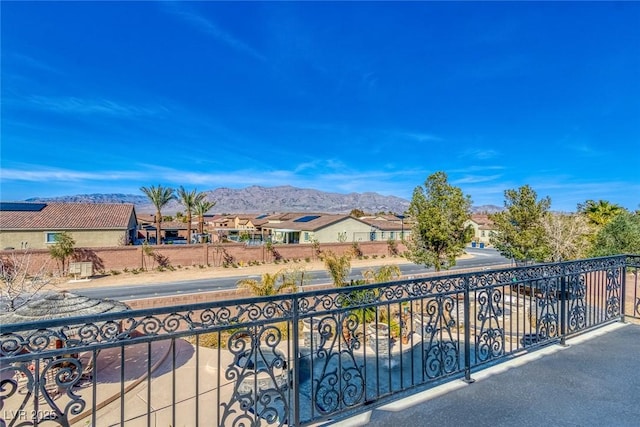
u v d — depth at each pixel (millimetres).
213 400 5582
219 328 2238
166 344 8555
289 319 2543
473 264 28281
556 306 4461
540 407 2891
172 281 20359
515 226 16891
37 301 6660
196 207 36719
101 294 16547
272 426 3176
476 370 3639
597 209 21375
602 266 5062
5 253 19781
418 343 7707
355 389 2977
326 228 37500
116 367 6934
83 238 26312
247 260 28000
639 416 2750
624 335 4699
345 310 2787
